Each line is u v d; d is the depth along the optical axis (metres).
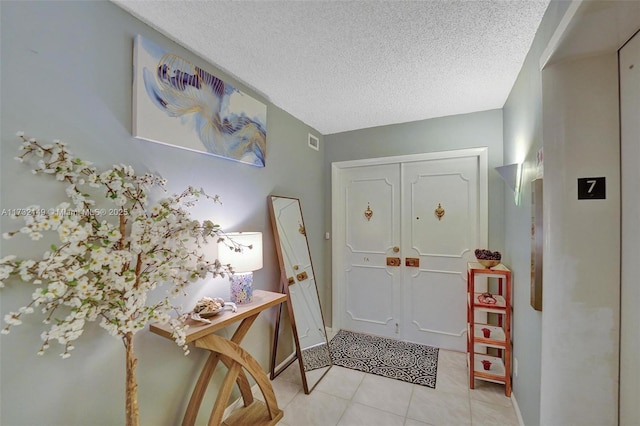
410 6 1.29
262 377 1.73
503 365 2.26
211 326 1.39
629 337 1.08
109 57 1.24
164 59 1.45
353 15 1.35
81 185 1.14
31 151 1.01
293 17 1.36
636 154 1.04
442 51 1.65
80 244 1.00
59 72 1.09
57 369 1.07
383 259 3.13
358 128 3.15
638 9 0.91
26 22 1.00
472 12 1.32
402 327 3.03
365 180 3.22
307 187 2.99
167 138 1.46
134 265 1.30
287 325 2.54
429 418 1.82
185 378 1.58
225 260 1.70
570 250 1.20
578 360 1.19
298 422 1.79
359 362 2.55
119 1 1.25
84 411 1.14
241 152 1.98
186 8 1.29
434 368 2.44
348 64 1.79
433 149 2.83
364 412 1.89
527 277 1.66
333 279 3.33
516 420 1.80
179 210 1.35
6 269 0.90
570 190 1.21
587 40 1.08
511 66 1.81
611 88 1.15
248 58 1.72
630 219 1.07
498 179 2.57
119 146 1.28
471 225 2.74
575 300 1.19
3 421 0.95
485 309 2.11
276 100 2.36
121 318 1.03
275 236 2.32
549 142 1.26
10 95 0.97
